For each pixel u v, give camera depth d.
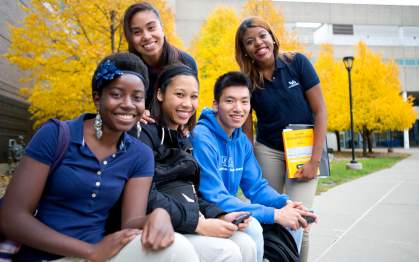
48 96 9.98
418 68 41.06
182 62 2.89
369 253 3.64
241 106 2.42
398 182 9.55
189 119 2.31
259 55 2.85
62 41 10.20
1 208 1.45
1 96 14.08
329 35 40.00
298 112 2.92
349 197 7.26
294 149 2.84
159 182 1.93
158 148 2.05
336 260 3.46
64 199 1.54
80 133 1.58
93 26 10.08
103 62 1.61
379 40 41.16
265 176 3.11
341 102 23.55
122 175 1.65
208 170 2.23
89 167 1.56
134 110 1.61
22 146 15.38
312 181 2.92
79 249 1.44
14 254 1.48
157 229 1.42
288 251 2.16
